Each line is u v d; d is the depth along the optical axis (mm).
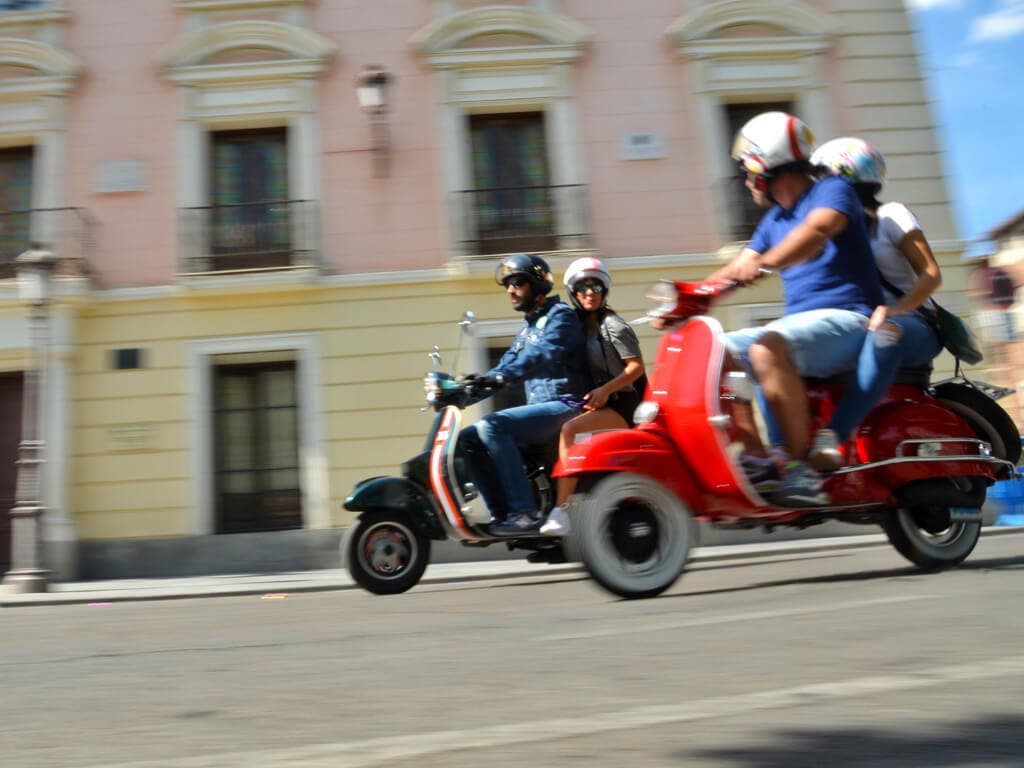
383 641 2350
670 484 3465
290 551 11016
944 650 1748
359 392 11367
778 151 3557
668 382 3543
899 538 3830
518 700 1476
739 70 12281
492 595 4215
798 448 3496
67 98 11914
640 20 12336
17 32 12062
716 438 3387
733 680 1559
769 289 11484
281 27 12008
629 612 2785
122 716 1500
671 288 3549
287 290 11438
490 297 11539
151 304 11445
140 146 11828
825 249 3561
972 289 11992
